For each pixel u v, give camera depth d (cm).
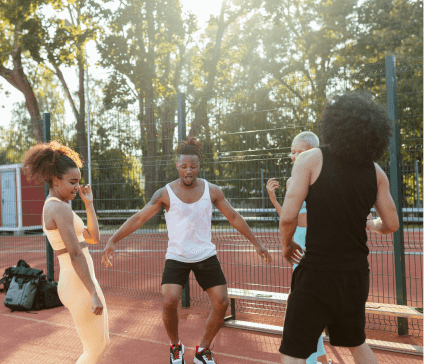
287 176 487
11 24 2205
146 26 2405
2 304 602
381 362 352
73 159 273
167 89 2430
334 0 2305
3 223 1538
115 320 500
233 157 523
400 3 2192
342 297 196
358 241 199
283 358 202
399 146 397
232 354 379
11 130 774
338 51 2312
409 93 407
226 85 2459
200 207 342
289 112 481
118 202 625
